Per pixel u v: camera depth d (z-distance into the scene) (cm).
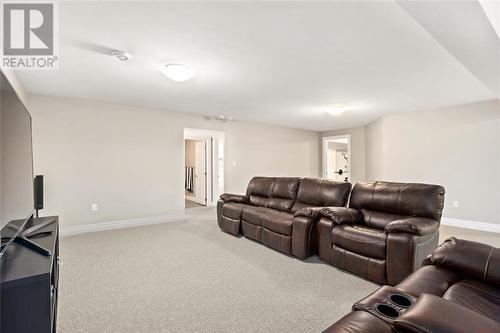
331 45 229
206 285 236
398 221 233
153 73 298
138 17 186
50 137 391
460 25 168
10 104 144
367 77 313
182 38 217
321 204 338
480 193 440
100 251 325
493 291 135
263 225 347
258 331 172
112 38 216
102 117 435
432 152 488
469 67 244
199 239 379
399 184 287
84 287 230
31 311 108
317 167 786
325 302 208
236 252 324
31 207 191
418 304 99
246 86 349
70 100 407
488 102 430
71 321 181
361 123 641
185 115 532
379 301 122
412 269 215
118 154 450
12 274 109
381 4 171
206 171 696
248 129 640
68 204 405
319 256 294
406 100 424
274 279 249
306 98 410
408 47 234
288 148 719
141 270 268
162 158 499
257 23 194
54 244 154
